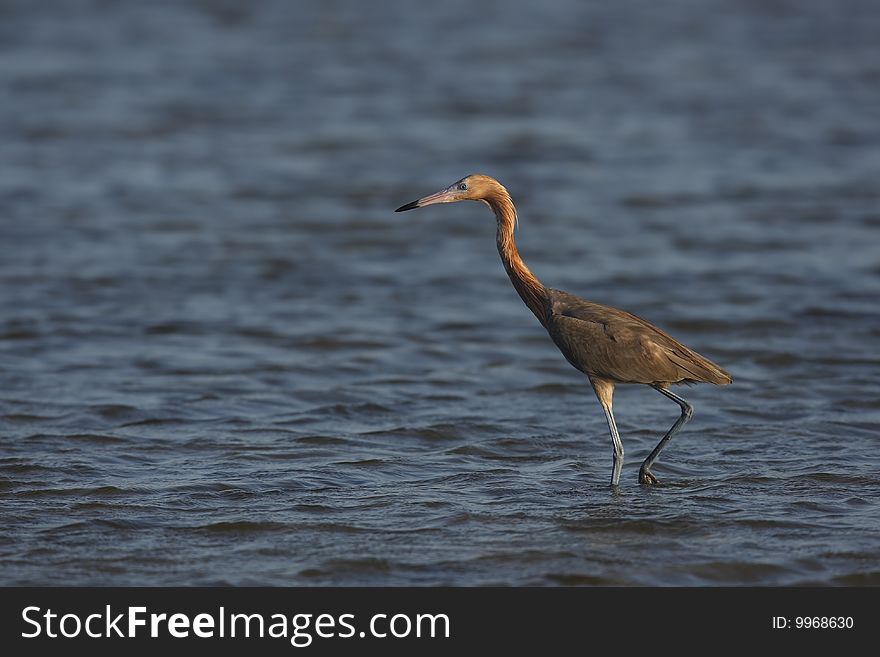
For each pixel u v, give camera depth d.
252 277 20.97
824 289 19.91
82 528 10.27
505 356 16.77
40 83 38.16
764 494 11.20
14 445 12.56
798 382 15.27
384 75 40.38
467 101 36.75
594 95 37.78
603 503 10.96
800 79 40.25
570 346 11.70
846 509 10.77
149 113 34.66
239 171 29.02
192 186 27.53
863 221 24.50
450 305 19.50
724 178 28.41
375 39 46.84
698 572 9.48
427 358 16.62
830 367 15.89
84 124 33.12
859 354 16.45
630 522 10.42
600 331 11.55
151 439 12.89
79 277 20.52
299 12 53.44
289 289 20.31
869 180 28.02
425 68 41.56
